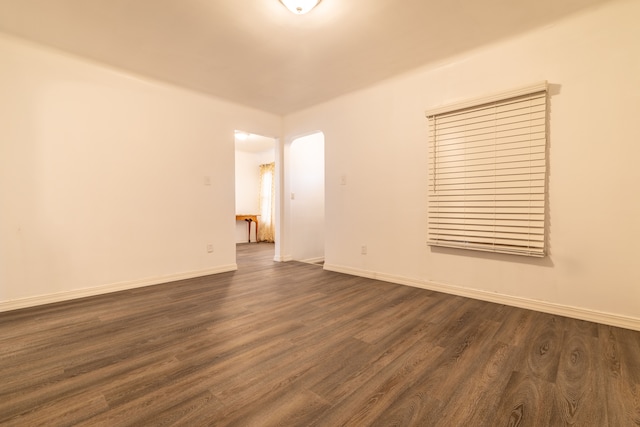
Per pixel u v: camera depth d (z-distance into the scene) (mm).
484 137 2689
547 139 2387
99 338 1967
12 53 2488
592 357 1704
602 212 2188
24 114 2555
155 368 1603
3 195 2477
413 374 1542
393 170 3387
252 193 7996
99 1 2037
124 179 3113
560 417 1226
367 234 3656
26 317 2342
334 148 3979
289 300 2768
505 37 2518
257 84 3469
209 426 1175
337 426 1176
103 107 2965
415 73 3160
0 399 1336
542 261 2447
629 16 2061
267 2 2047
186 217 3600
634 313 2094
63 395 1369
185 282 3430
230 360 1687
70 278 2801
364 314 2404
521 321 2242
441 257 3039
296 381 1482
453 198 2906
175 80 3348
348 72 3158
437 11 2162
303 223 5098
